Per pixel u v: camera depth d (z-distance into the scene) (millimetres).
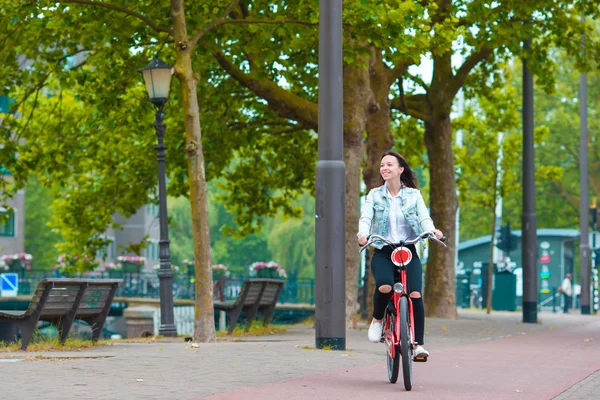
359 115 23359
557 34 31719
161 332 22531
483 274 49500
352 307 23672
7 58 26391
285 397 9617
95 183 35719
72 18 24719
